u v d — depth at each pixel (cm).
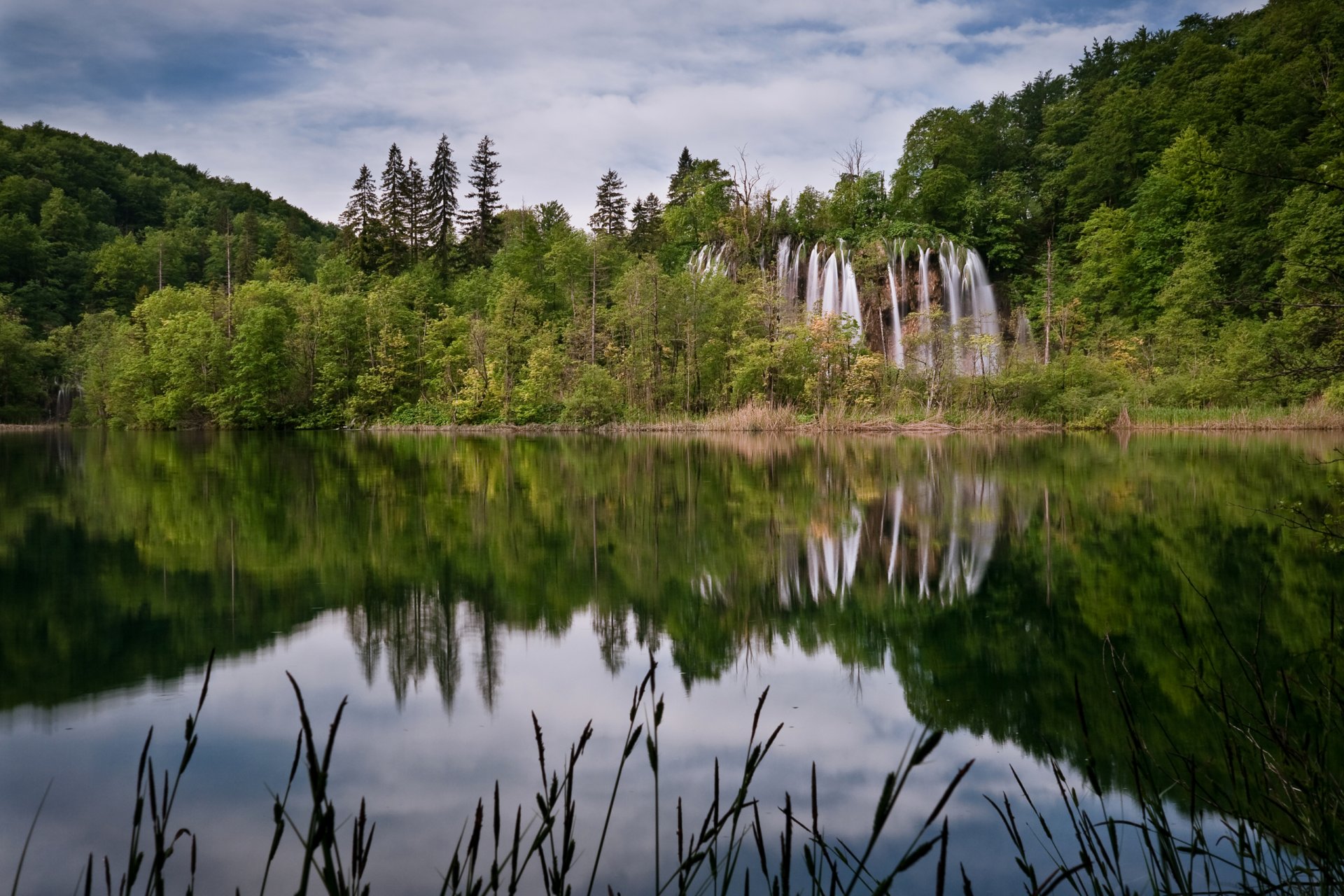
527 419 4219
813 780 140
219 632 621
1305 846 219
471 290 5628
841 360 3919
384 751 413
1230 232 3925
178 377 4669
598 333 4569
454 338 4856
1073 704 473
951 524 1109
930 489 1496
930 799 362
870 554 925
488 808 355
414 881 296
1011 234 5384
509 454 2488
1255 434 2975
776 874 295
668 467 1995
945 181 5388
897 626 645
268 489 1522
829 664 555
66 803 358
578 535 1046
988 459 2086
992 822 339
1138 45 6406
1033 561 867
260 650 580
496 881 138
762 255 4944
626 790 371
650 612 689
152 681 512
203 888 294
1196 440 2717
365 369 4762
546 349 4250
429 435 3881
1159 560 846
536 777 385
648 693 497
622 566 864
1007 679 519
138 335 5294
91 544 966
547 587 776
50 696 486
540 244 5822
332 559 891
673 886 286
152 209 10500
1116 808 347
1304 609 643
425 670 539
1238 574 773
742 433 3572
